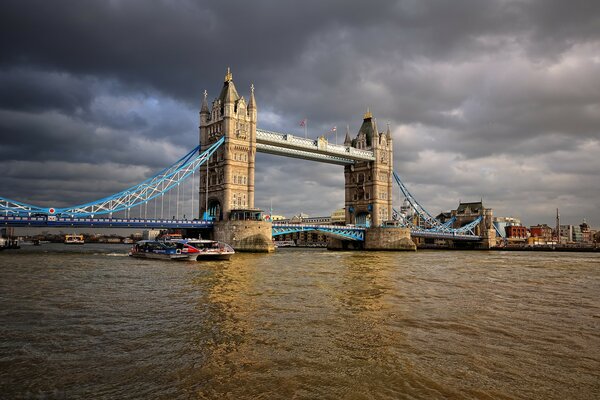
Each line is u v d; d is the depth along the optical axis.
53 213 92.38
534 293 38.47
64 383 16.03
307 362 18.47
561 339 22.45
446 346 21.03
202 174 126.81
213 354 19.42
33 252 104.38
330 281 44.28
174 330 23.45
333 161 154.00
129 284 40.75
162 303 31.02
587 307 31.59
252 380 16.41
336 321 25.89
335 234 140.75
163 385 15.89
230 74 122.62
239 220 108.94
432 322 26.03
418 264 71.56
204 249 75.44
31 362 18.30
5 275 47.41
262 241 108.19
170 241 77.06
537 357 19.42
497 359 19.11
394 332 23.53
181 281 43.16
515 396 15.16
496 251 172.75
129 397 14.82
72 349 20.05
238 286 39.72
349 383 16.20
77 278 45.16
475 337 22.75
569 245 190.00
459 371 17.56
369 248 147.50
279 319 26.20
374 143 158.62
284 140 129.00
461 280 47.97
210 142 124.19
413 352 20.02
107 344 20.86
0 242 127.88
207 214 122.69
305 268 59.12
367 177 161.88
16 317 26.41
